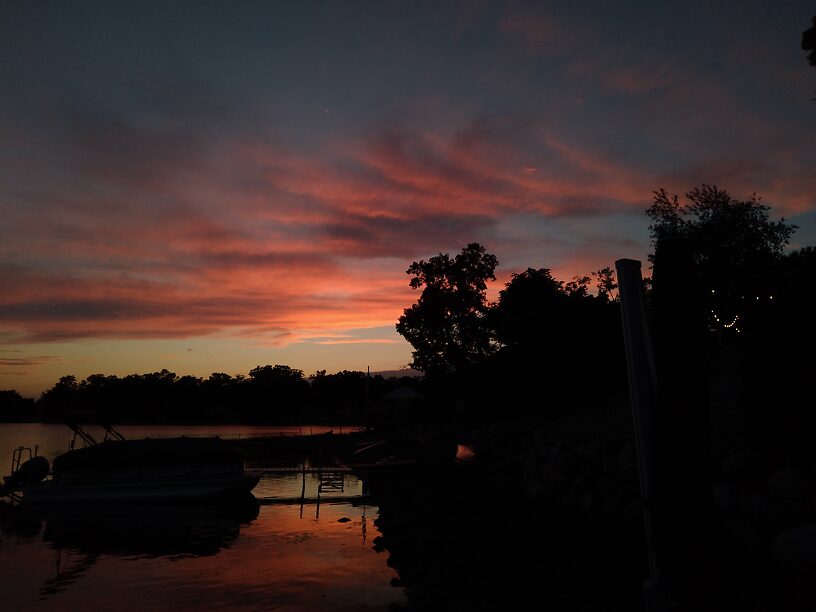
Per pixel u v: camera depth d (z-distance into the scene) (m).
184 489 25.88
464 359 56.31
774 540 7.43
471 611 7.77
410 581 11.21
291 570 13.95
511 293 39.38
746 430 9.71
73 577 14.09
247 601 11.70
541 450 16.95
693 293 5.11
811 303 8.59
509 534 11.59
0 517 23.80
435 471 24.84
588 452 14.38
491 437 24.59
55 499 25.47
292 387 153.62
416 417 57.94
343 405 144.62
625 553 9.32
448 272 58.12
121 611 11.44
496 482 19.00
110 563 15.55
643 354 5.36
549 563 9.27
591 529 11.30
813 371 8.16
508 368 31.12
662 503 4.95
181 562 15.41
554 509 13.63
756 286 27.84
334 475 35.72
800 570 6.71
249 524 21.02
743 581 6.81
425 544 12.52
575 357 24.31
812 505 7.57
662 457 5.00
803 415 8.24
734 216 29.09
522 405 29.12
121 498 25.56
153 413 151.50
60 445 69.75
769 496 8.05
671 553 4.87
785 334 8.79
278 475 36.28
